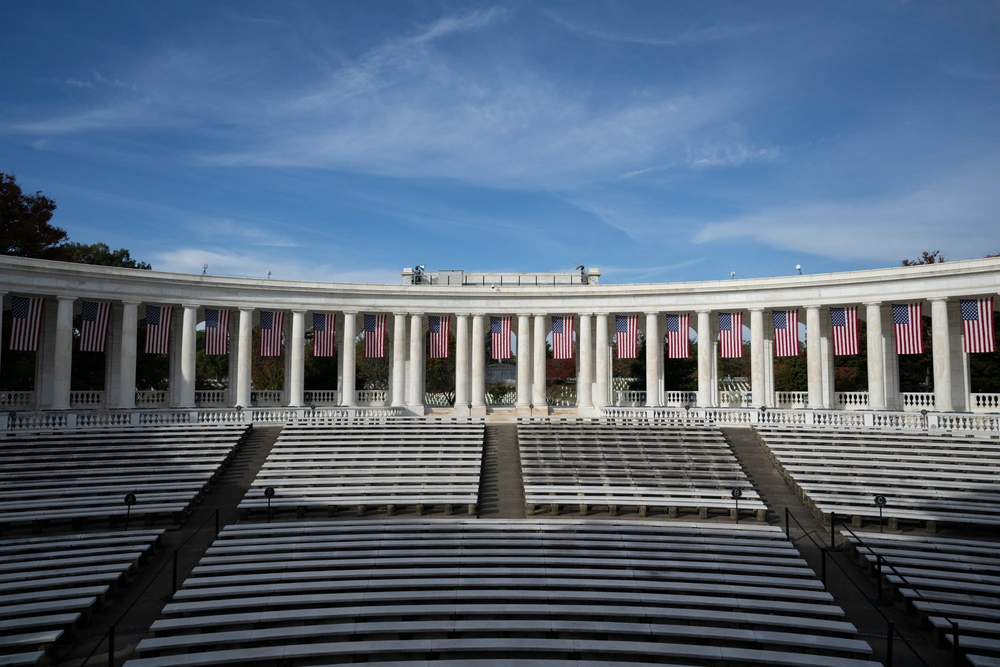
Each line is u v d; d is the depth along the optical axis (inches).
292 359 2005.4
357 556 1021.8
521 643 767.1
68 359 1736.0
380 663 724.7
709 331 2041.1
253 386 3191.4
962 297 1739.7
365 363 3235.7
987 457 1391.5
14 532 1149.1
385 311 2094.0
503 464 1544.0
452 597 879.1
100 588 893.2
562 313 2129.7
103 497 1246.9
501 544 1068.5
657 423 1814.7
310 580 943.7
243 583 927.7
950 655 767.7
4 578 905.5
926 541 1064.8
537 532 1138.0
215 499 1328.7
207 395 2151.8
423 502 1275.8
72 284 1752.0
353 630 784.3
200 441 1577.3
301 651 739.4
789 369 3070.9
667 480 1378.0
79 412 1649.9
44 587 924.0
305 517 1258.6
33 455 1422.2
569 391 2935.5
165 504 1235.2
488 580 929.5
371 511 1293.1
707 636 772.0
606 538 1097.4
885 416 1679.4
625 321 2069.4
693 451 1565.0
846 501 1240.2
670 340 2031.3
